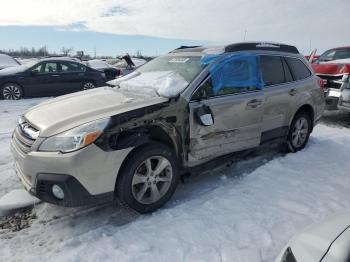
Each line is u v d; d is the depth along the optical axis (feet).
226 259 9.03
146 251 9.35
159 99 11.52
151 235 10.06
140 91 12.85
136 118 10.64
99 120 10.13
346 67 24.27
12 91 35.81
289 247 6.88
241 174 14.87
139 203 11.02
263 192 12.81
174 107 11.48
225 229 10.36
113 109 10.80
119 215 11.51
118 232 10.24
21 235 10.37
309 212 11.39
